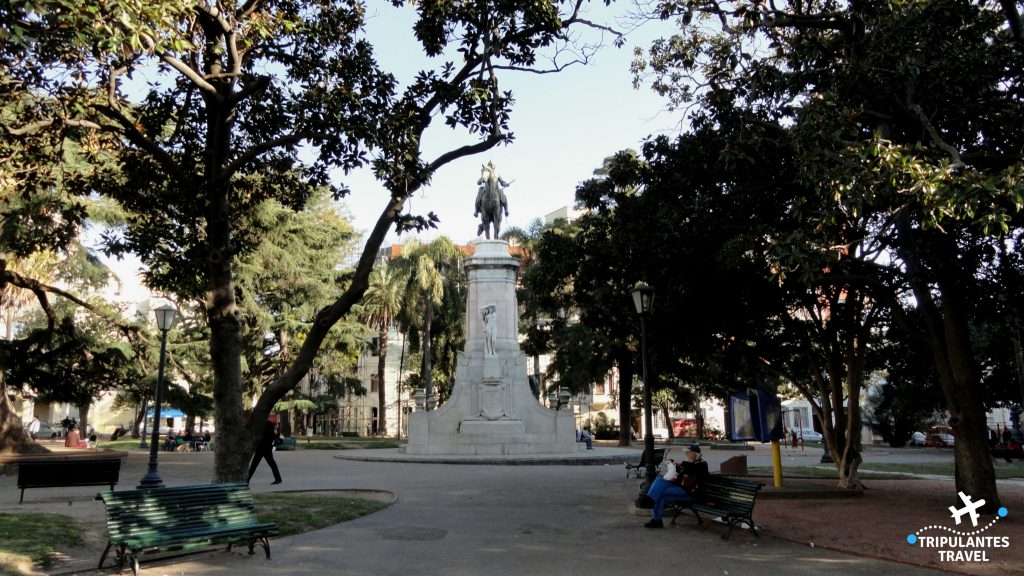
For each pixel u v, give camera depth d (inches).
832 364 653.9
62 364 995.3
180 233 583.2
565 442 1115.9
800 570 328.2
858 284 570.9
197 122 561.0
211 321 459.5
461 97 483.5
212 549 365.7
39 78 447.2
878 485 713.0
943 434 1847.9
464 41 488.4
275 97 544.4
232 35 462.0
